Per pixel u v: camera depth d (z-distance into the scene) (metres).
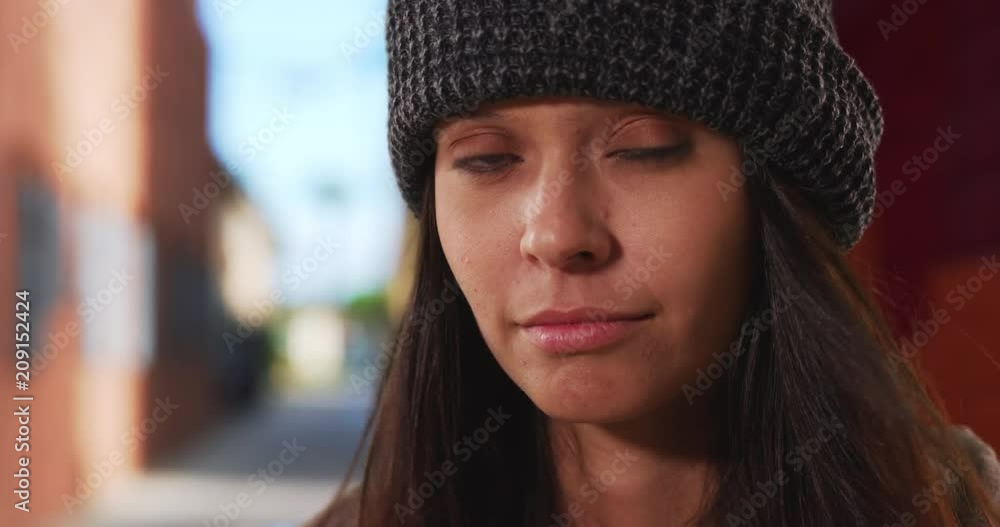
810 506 0.93
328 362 25.16
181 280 10.67
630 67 0.78
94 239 7.05
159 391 9.34
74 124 6.59
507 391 1.07
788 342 0.92
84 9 6.85
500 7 0.80
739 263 0.87
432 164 1.00
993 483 1.06
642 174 0.81
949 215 2.39
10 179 5.25
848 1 2.60
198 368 11.58
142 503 6.72
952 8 2.42
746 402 0.94
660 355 0.83
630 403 0.83
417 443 1.09
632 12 0.79
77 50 6.66
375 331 24.53
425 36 0.87
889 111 2.58
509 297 0.85
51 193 5.96
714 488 0.95
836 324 0.91
